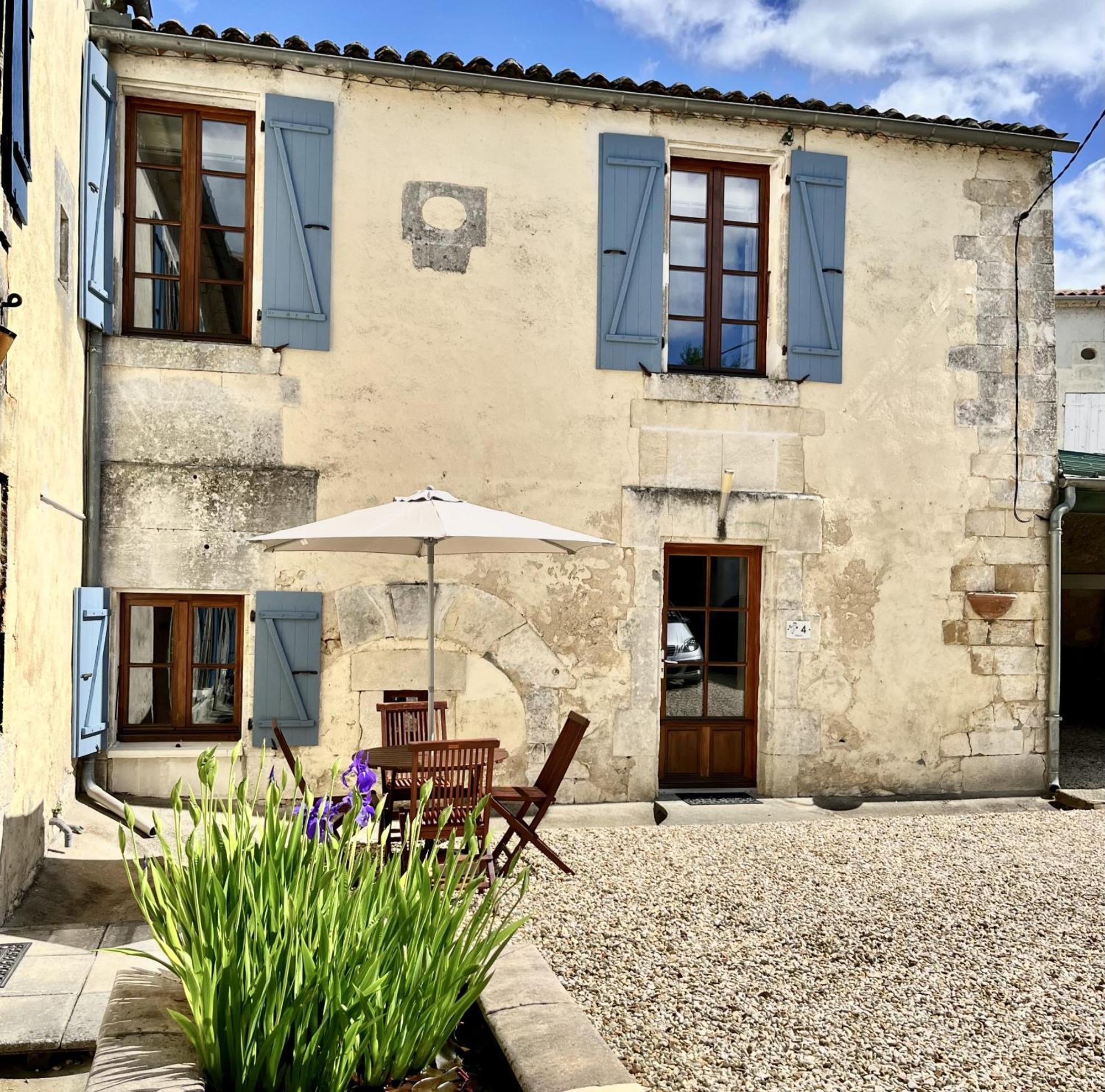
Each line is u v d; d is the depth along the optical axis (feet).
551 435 21.61
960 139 23.20
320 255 20.52
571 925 13.75
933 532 23.43
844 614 22.90
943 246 23.63
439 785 14.12
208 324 20.97
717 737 23.03
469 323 21.30
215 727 20.52
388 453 20.85
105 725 19.25
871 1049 10.21
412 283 21.06
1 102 12.09
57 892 14.32
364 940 8.10
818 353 22.81
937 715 23.32
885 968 12.43
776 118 22.29
